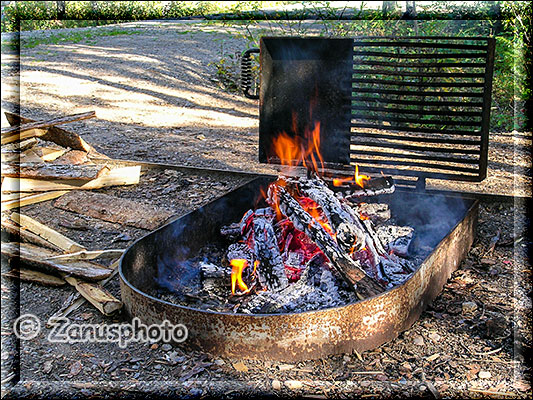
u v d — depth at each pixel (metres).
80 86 9.05
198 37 12.70
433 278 3.38
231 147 6.61
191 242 3.85
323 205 3.46
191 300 3.34
